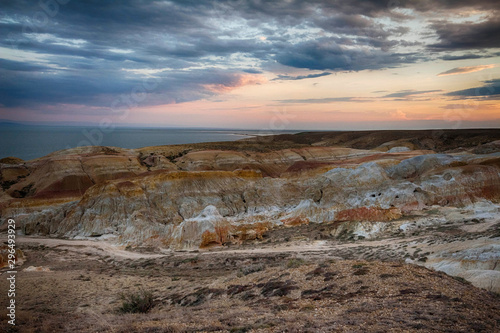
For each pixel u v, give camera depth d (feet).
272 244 171.32
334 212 210.38
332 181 271.28
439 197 216.33
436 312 39.75
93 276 117.50
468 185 220.23
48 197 290.15
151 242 187.21
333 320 39.47
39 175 325.01
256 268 86.74
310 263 75.97
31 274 120.98
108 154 371.56
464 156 302.45
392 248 119.96
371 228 174.40
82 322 57.36
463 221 166.20
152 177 268.62
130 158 365.81
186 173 273.75
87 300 85.97
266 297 58.75
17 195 302.66
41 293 91.50
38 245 194.08
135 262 151.64
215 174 281.95
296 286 59.93
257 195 273.54
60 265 148.36
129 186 254.06
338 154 442.09
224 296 67.97
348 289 53.72
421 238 136.98
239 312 49.24
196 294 74.79
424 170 281.74
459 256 82.48
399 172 287.69
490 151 431.02
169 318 52.37
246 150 442.91
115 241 198.59
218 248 173.68
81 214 233.35
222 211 253.03
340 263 69.62
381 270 60.80
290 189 284.41
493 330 34.60
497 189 220.84
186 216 244.42
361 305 45.11
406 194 218.38
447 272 67.92
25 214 263.29
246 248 167.63
